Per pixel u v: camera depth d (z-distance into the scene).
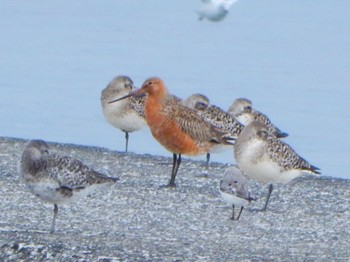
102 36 39.84
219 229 16.61
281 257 14.82
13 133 27.84
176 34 40.38
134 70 35.38
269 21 42.28
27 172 15.52
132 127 23.72
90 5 44.66
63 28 40.81
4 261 14.39
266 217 17.72
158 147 26.92
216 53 37.66
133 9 44.19
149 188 19.53
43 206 17.50
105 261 14.21
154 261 14.25
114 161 22.27
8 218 16.56
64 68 35.28
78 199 16.94
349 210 18.58
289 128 29.08
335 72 35.47
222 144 20.92
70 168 15.63
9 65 35.28
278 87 33.31
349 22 42.47
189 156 20.91
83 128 28.67
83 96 31.92
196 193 19.31
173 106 20.44
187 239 15.74
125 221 16.83
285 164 18.64
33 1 45.22
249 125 18.70
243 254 14.88
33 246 14.70
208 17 16.95
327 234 16.62
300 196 19.58
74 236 15.47
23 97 31.53
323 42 39.56
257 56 37.41
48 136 27.62
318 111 30.94
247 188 17.20
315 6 44.84
